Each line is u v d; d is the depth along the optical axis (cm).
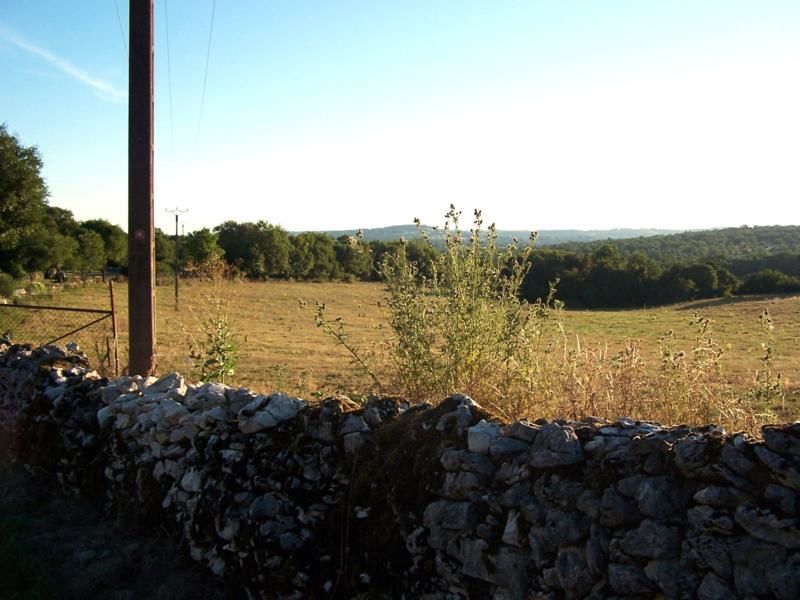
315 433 399
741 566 241
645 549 261
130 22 802
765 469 249
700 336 704
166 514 470
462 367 615
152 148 819
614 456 287
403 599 323
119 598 410
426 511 325
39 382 659
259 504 395
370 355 705
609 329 2355
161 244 5809
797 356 1841
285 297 3919
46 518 530
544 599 283
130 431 530
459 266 656
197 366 889
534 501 297
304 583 357
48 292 3369
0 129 3928
